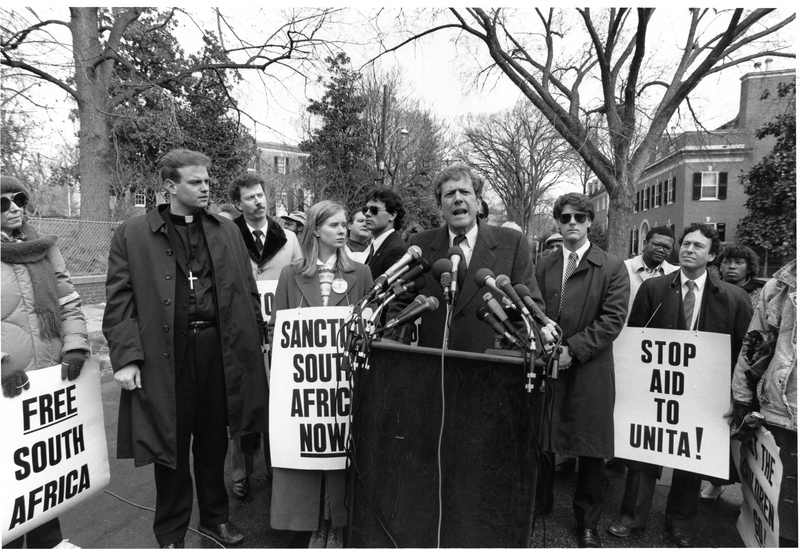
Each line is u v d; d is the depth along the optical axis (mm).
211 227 2658
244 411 2658
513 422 1806
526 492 1784
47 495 2334
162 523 2559
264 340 3146
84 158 12188
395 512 1935
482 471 1838
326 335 2535
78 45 11875
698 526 3027
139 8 13945
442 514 1880
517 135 27172
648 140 12203
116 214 14859
